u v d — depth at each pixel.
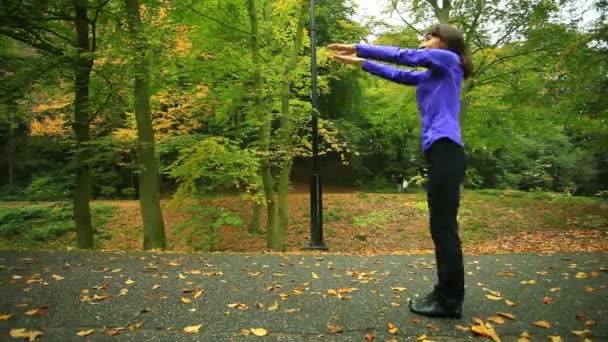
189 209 12.62
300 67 9.79
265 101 9.95
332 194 18.39
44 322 3.01
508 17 10.14
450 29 2.90
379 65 3.14
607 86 10.22
